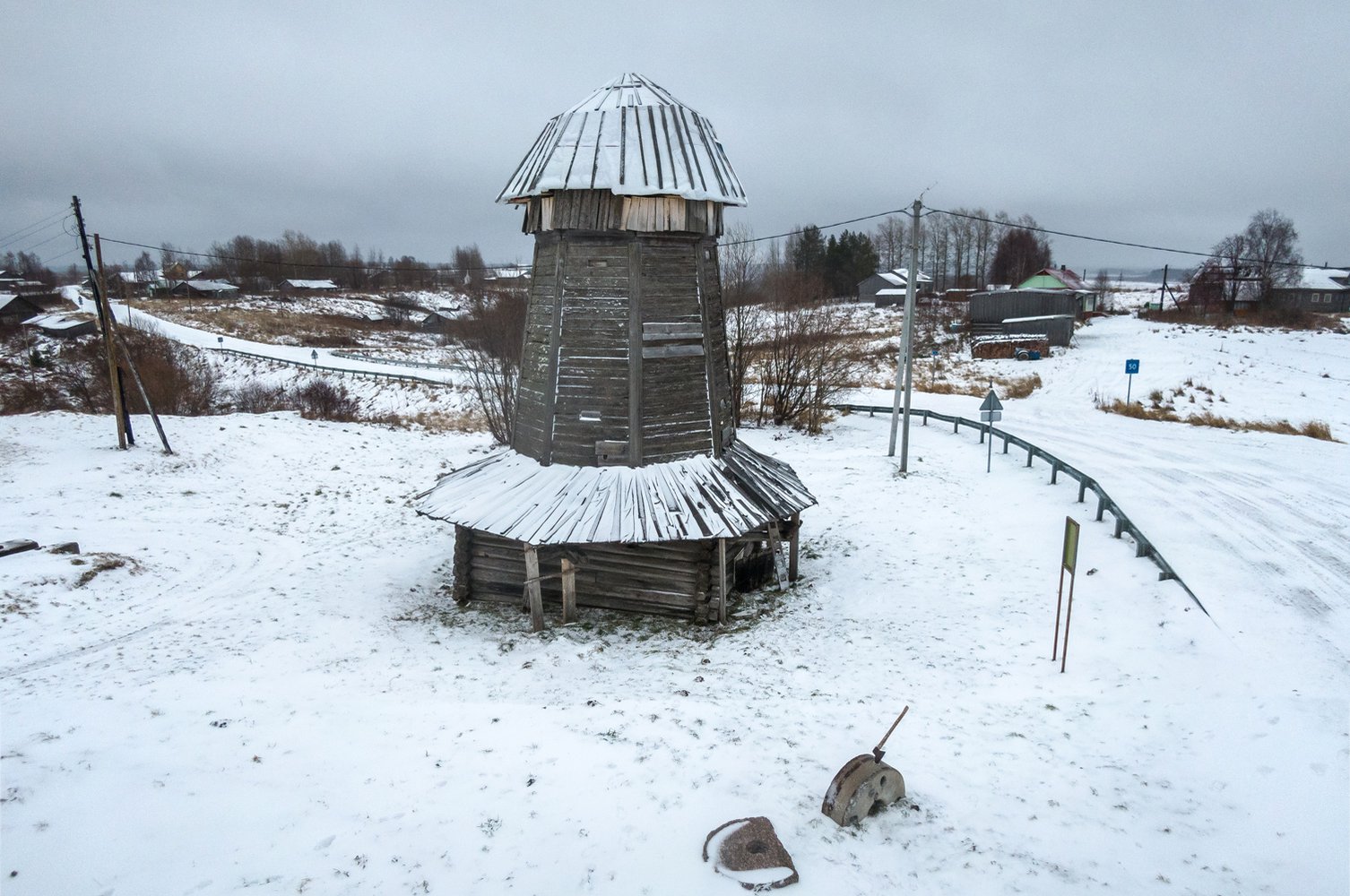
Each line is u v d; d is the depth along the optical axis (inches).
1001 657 479.8
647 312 569.6
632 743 355.9
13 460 951.6
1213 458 1007.0
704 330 593.6
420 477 1060.5
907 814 308.7
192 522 811.4
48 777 303.6
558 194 565.0
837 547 724.7
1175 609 510.0
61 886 246.8
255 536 790.5
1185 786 332.2
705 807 305.4
